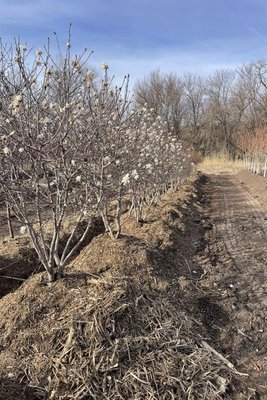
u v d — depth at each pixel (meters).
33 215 5.88
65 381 3.15
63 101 3.85
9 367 3.29
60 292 3.99
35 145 3.75
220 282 5.66
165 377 3.29
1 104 3.46
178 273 5.71
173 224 8.29
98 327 3.52
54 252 4.18
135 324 3.72
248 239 8.32
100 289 3.99
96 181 4.60
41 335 3.54
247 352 3.95
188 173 18.83
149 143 7.84
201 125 52.72
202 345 3.83
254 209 12.46
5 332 3.63
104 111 4.61
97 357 3.32
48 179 4.06
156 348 3.56
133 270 5.04
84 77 4.05
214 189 19.64
